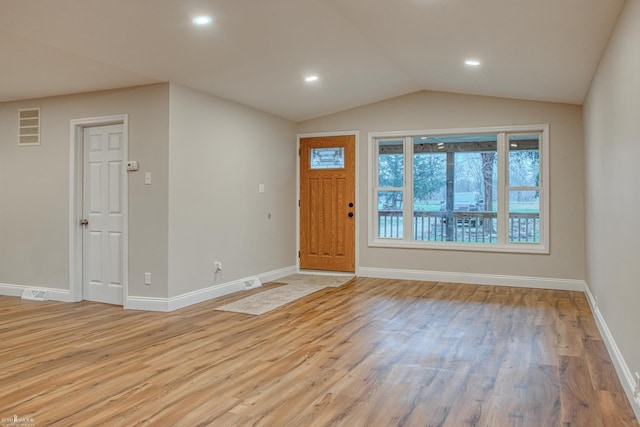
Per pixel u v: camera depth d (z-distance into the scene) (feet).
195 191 16.05
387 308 15.51
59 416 7.59
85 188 16.52
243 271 18.78
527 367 9.96
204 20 10.94
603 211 12.09
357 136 21.95
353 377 9.38
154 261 15.03
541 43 11.94
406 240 21.48
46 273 16.94
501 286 19.61
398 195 21.72
